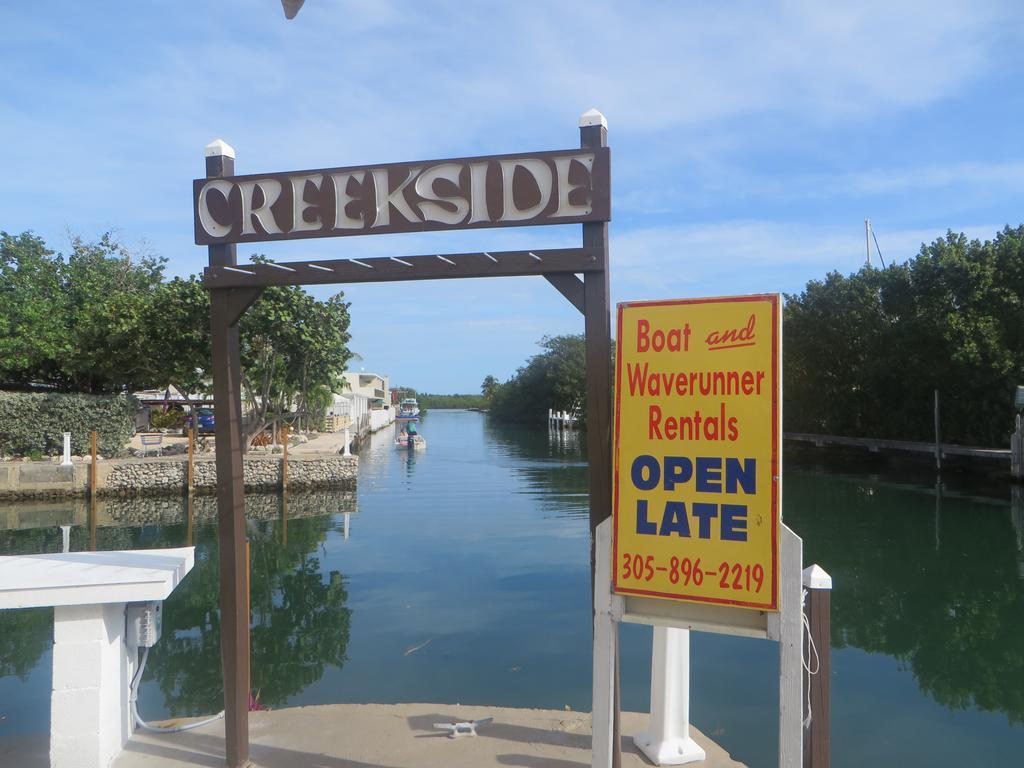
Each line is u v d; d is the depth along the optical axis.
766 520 3.19
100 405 24.56
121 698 4.46
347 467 23.98
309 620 10.27
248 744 4.42
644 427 3.42
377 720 4.91
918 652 9.33
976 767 6.16
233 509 4.33
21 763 4.28
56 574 4.08
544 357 73.56
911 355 29.25
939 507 20.34
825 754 3.61
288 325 23.69
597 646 3.51
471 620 10.16
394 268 4.11
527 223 3.93
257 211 4.36
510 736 4.66
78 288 31.97
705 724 6.81
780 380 3.21
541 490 24.52
